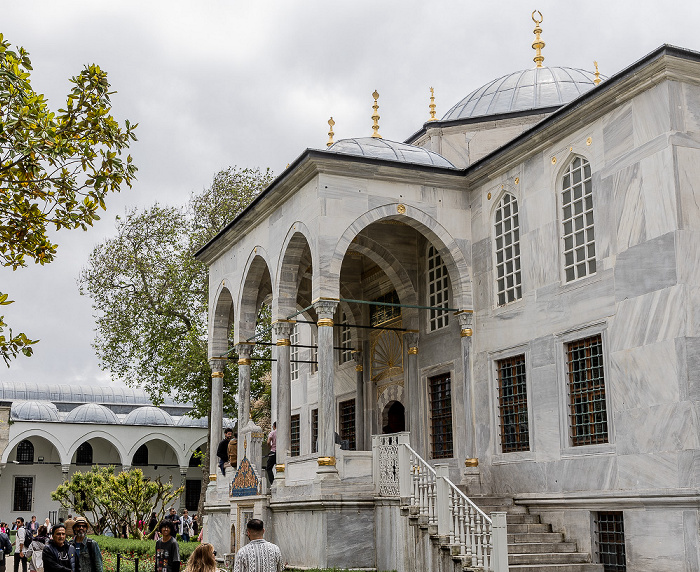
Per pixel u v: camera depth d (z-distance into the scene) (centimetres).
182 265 3612
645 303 1459
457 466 1964
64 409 6756
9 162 997
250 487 1988
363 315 2467
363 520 1705
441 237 1944
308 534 1747
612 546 1527
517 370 1808
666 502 1376
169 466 6153
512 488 1762
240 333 2312
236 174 3753
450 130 2452
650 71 1467
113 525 3566
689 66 1452
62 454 5597
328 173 1856
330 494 1688
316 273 1825
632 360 1477
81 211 1088
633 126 1520
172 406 7038
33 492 5772
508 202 1883
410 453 1620
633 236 1500
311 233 1869
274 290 2089
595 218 1603
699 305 1398
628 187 1521
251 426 2020
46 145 985
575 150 1673
